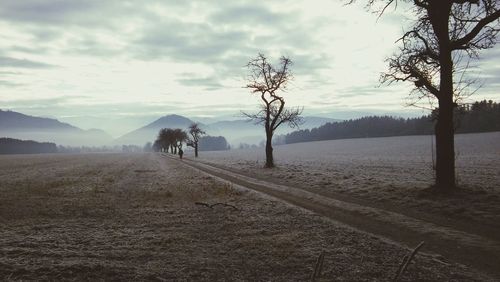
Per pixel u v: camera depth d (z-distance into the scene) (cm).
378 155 8056
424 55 1900
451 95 1745
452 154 1748
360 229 1275
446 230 1199
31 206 1769
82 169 5034
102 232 1242
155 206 1784
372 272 839
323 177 3031
